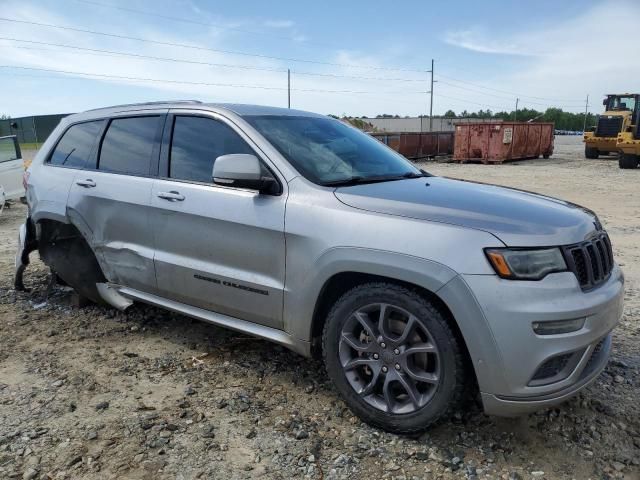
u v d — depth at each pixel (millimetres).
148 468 2791
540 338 2631
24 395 3514
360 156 3963
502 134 27391
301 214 3238
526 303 2631
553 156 35062
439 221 2879
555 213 3115
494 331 2650
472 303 2676
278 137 3684
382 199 3123
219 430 3133
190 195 3775
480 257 2703
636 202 12766
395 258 2857
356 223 3037
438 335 2807
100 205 4383
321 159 3656
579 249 2877
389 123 80375
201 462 2844
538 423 3211
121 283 4457
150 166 4145
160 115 4223
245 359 4051
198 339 4422
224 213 3562
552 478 2752
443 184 3701
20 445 2967
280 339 3447
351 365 3143
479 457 2906
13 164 12328
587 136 30266
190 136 3986
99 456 2881
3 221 11023
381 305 2984
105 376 3781
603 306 2818
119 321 4812
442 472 2785
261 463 2848
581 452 2957
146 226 4062
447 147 32688
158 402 3432
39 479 2695
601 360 3053
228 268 3607
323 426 3180
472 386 2938
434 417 2875
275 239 3334
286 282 3314
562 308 2648
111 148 4492
